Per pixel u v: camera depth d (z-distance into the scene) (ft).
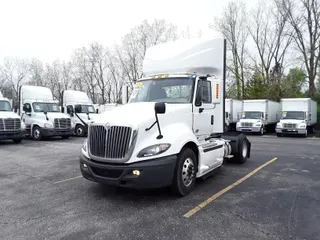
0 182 20.63
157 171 14.80
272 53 123.65
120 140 14.97
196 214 14.07
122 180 14.71
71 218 13.56
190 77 19.25
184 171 16.96
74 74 173.17
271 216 13.87
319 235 11.80
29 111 54.85
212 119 21.07
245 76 123.85
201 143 19.76
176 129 16.81
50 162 29.04
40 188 18.89
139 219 13.42
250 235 11.78
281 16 116.88
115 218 13.55
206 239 11.41
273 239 11.44
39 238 11.49
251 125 73.87
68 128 55.42
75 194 17.42
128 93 22.72
